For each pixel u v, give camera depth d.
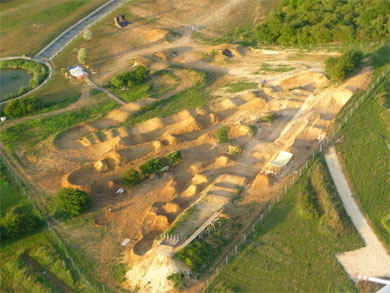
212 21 125.12
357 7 109.00
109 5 136.88
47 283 51.75
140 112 81.12
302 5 116.25
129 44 113.56
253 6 133.00
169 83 92.25
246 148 69.44
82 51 102.44
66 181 65.19
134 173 64.00
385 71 80.06
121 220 58.81
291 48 103.06
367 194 59.56
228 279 49.50
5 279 53.41
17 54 112.44
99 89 92.50
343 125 70.19
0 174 67.69
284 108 77.81
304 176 61.72
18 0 145.75
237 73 93.94
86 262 53.22
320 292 48.25
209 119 76.62
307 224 55.47
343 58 81.88
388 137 67.81
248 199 58.81
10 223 57.09
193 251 50.72
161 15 129.75
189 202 60.22
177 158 67.12
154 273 49.47
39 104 86.38
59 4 138.62
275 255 52.06
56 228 58.22
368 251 52.62
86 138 74.31
